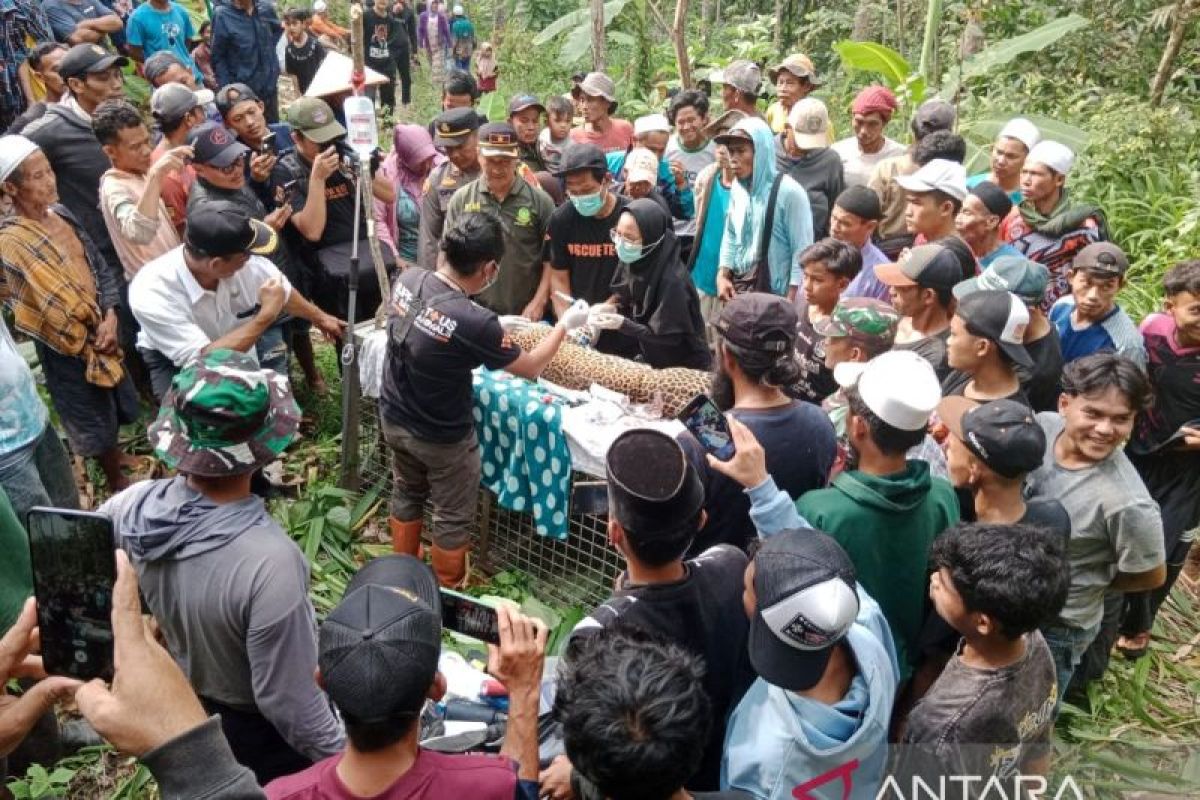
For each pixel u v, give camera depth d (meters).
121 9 8.72
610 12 11.16
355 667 1.79
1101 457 3.24
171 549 2.43
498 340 3.84
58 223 4.48
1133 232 7.29
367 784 1.83
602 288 5.21
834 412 3.67
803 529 2.15
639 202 4.65
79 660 2.03
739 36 12.93
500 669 2.25
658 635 2.24
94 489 5.05
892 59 8.69
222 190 4.95
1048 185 5.08
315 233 5.29
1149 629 4.20
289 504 4.82
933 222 4.74
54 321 4.37
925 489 2.71
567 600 4.41
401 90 13.61
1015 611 2.15
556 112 6.84
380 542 4.79
